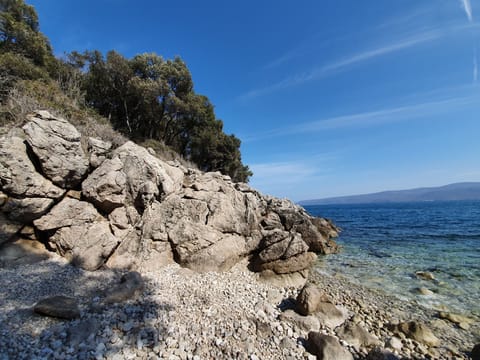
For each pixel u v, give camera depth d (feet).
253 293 28.17
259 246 39.88
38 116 29.01
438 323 24.94
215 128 98.84
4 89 37.68
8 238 25.61
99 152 34.94
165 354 16.03
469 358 19.48
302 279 34.76
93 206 31.94
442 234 79.82
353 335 20.83
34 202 26.61
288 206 73.05
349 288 34.65
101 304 20.71
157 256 32.32
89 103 69.46
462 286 35.27
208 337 18.42
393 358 16.80
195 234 34.19
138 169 35.53
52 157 28.27
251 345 17.83
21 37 55.47
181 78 80.69
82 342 15.99
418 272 41.09
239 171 113.19
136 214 34.30
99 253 28.48
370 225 113.19
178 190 40.65
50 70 61.82
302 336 20.39
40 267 25.49
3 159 24.88
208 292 26.12
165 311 21.18
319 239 58.54
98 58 73.87
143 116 81.30
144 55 78.43
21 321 17.29
